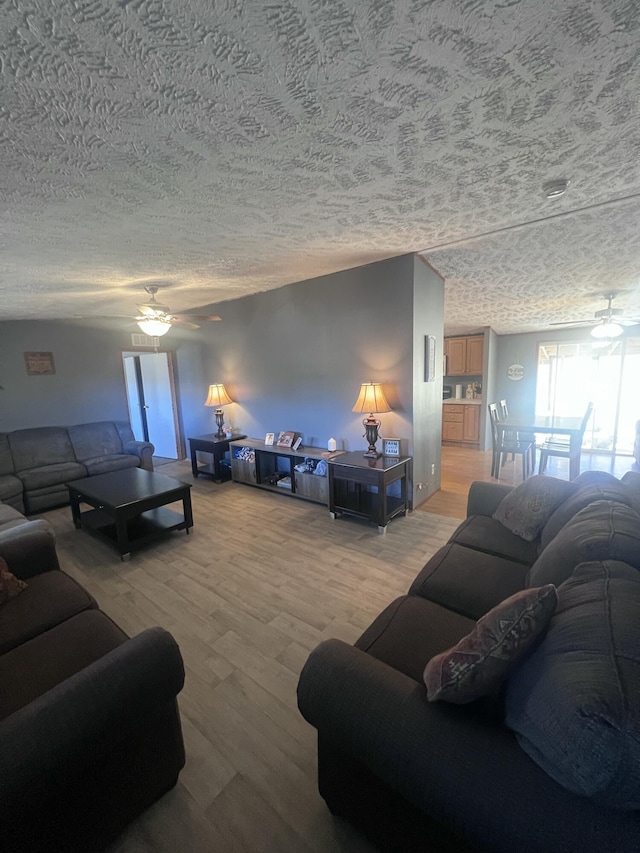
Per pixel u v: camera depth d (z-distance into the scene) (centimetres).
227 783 136
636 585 103
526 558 191
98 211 198
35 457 450
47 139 134
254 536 331
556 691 78
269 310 454
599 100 131
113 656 114
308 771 140
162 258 289
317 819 125
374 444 359
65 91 110
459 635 140
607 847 68
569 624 94
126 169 159
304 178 179
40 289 346
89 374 531
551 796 74
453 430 687
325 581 259
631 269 365
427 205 221
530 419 505
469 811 80
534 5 91
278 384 462
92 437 503
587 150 166
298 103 124
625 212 245
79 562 294
